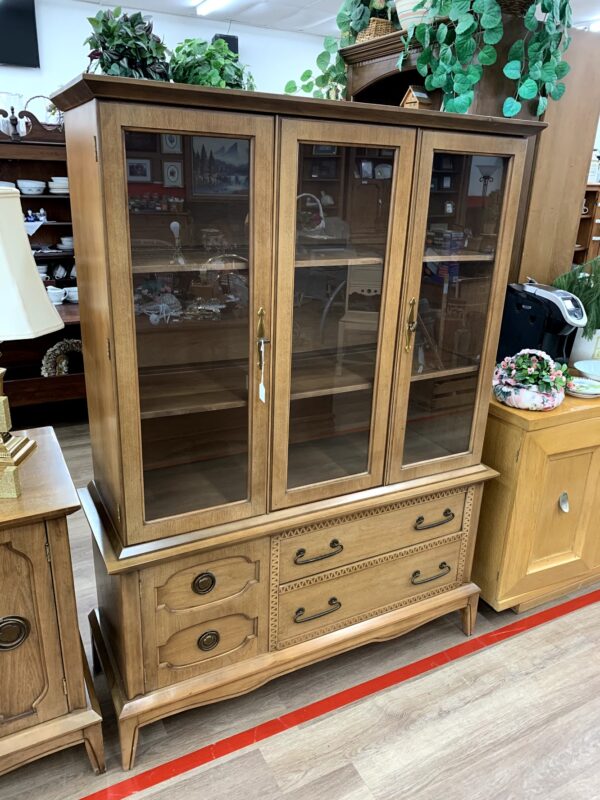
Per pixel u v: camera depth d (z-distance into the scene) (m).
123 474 1.31
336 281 1.45
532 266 2.15
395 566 1.80
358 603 1.77
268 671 1.64
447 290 1.63
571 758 1.58
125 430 1.29
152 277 1.23
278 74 6.70
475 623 2.07
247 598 1.56
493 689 1.80
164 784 1.47
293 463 1.56
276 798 1.45
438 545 1.87
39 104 5.30
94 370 1.43
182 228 1.22
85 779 1.48
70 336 3.64
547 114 1.93
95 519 1.53
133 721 1.47
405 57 1.87
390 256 1.48
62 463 1.41
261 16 5.99
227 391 1.40
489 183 1.58
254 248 1.30
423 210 1.48
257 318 1.36
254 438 1.46
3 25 4.93
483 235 1.63
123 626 1.40
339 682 1.81
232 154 1.22
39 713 1.38
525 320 2.05
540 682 1.83
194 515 1.43
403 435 1.69
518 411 1.86
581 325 1.92
